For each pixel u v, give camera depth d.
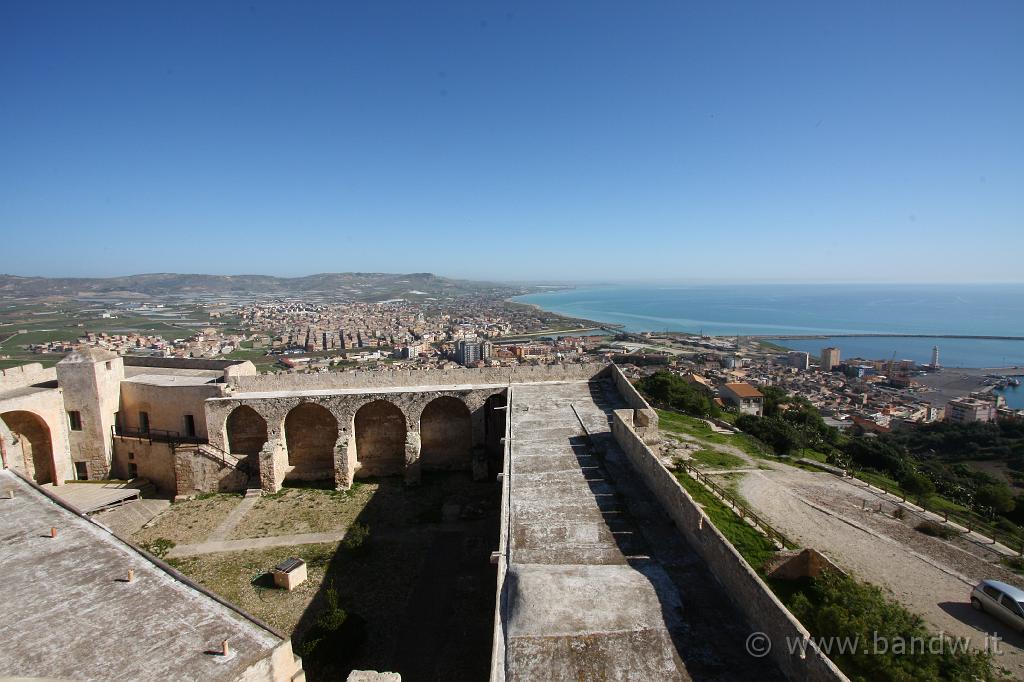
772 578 17.88
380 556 23.06
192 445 30.50
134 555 15.69
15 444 30.05
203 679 10.85
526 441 22.27
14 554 15.65
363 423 32.59
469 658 17.11
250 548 23.92
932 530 22.27
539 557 13.27
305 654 17.00
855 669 12.44
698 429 38.72
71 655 11.52
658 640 10.24
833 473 30.62
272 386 32.31
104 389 31.77
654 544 13.88
